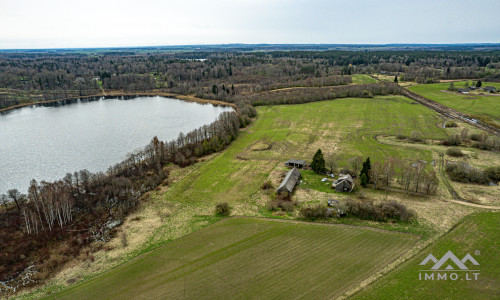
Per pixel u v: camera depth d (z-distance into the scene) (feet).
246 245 185.47
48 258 186.50
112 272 169.37
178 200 253.65
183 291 150.51
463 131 378.12
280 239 189.78
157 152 342.03
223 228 207.00
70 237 208.33
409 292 140.77
